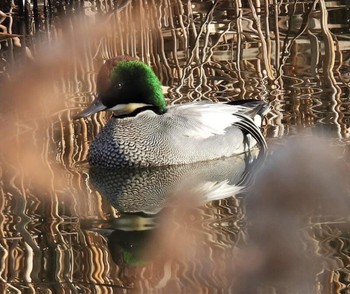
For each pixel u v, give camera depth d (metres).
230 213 11.46
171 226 11.01
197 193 12.51
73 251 10.12
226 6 20.14
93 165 13.74
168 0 19.34
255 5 19.97
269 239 10.39
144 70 14.12
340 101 15.78
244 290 9.02
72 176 13.14
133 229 10.88
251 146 14.77
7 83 17.20
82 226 10.99
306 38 18.86
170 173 13.74
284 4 20.14
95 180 13.12
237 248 10.16
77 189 12.54
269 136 14.55
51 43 18.94
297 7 20.11
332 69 17.44
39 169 13.27
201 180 13.21
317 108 15.54
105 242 10.43
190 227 10.95
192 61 18.17
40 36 19.05
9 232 10.74
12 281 9.32
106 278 9.41
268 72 17.52
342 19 19.80
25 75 17.59
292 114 15.36
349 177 12.56
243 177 13.12
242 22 19.66
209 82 17.27
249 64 18.06
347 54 18.20
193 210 11.68
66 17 19.09
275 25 18.17
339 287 8.95
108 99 14.12
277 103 15.93
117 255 10.02
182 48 19.14
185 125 14.18
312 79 17.03
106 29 18.75
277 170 13.14
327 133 14.41
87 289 9.11
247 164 13.92
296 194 12.04
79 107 15.99
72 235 10.65
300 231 10.60
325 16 18.33
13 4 19.70
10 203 11.81
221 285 9.16
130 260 9.84
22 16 19.03
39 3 20.19
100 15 19.09
